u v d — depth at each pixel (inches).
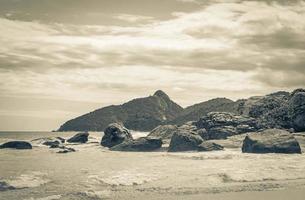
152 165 2236.7
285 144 2923.2
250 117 4298.7
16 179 1685.5
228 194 1414.9
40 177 1768.0
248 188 1518.2
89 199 1336.1
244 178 1718.8
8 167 2198.6
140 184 1588.3
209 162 2345.0
